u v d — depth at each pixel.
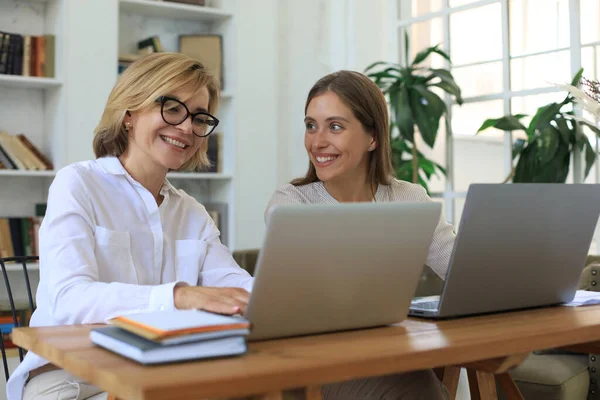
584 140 3.46
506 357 1.39
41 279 1.79
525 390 2.65
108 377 1.06
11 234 3.86
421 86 3.92
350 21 4.69
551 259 1.73
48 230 1.74
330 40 4.83
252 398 1.19
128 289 1.54
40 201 4.15
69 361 1.19
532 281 1.72
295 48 4.83
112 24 4.05
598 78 3.72
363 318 1.45
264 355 1.19
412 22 4.64
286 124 4.82
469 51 4.32
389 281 1.44
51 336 1.37
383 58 4.79
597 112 2.19
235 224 4.51
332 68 4.81
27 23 4.13
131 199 1.96
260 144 4.60
